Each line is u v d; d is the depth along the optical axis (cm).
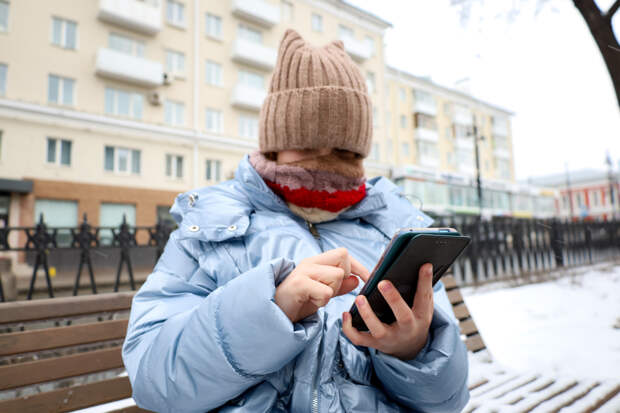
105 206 1527
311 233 122
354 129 119
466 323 266
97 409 169
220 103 1841
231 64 1892
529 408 174
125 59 1545
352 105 118
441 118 3244
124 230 354
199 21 1814
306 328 81
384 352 90
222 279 104
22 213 1344
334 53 129
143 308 100
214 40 1853
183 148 1712
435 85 3114
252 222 114
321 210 119
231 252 108
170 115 1705
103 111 1538
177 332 86
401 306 75
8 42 1377
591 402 183
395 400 101
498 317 432
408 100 3012
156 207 1623
